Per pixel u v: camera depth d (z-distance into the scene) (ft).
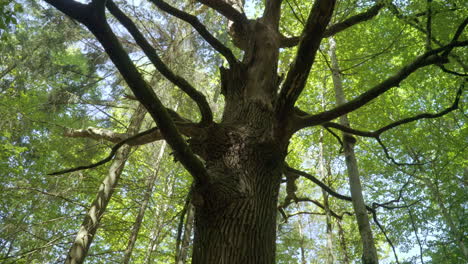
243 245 9.12
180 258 22.71
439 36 20.38
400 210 38.58
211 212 9.68
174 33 31.91
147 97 7.28
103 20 6.25
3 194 29.43
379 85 10.64
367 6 22.03
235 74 13.20
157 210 35.35
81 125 29.68
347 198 18.35
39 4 33.81
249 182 10.17
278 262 50.98
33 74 30.76
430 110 30.53
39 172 34.01
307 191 45.06
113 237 34.55
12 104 30.68
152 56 9.54
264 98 12.41
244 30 15.67
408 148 32.83
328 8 7.91
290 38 16.39
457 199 34.99
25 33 31.65
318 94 36.11
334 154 39.11
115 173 27.58
